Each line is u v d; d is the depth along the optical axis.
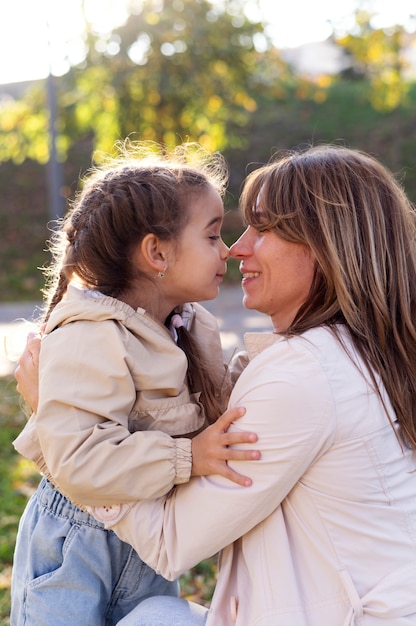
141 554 1.88
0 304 11.72
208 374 2.17
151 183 2.04
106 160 2.50
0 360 7.76
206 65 13.19
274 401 1.75
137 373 1.91
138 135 13.59
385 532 1.75
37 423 1.86
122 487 1.81
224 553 1.91
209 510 1.79
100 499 1.84
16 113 14.34
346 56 19.84
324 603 1.74
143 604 2.01
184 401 2.03
